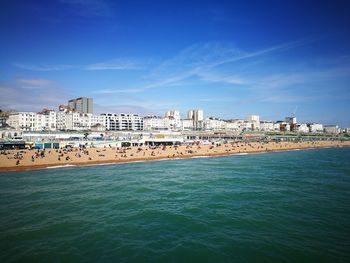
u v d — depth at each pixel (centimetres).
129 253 2928
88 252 2955
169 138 17038
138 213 4169
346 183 6241
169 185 6106
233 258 2820
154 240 3241
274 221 3812
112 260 2788
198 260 2789
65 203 4691
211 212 4209
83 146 13388
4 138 14500
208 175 7431
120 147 13562
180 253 2927
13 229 3550
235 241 3200
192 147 14975
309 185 6034
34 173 7806
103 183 6338
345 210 4269
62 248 3041
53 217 3997
